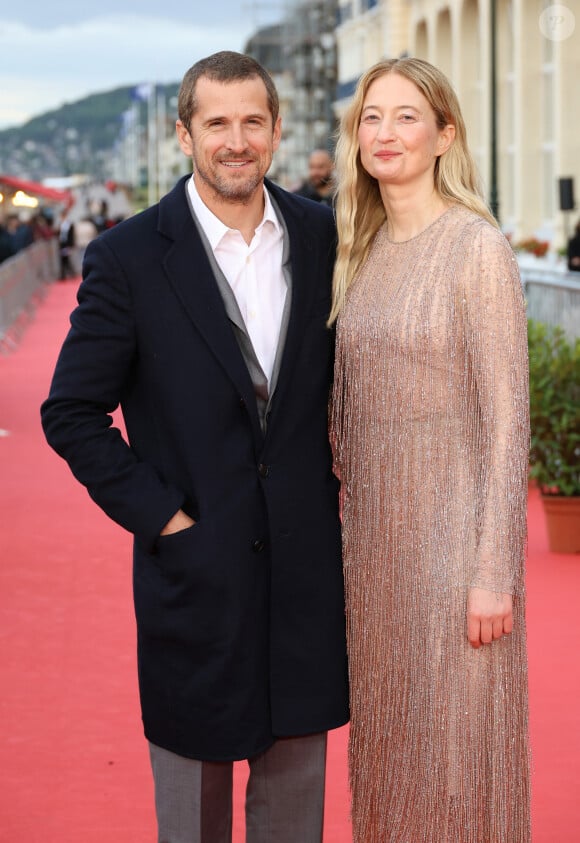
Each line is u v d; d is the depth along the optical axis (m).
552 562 8.27
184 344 3.59
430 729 3.66
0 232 33.22
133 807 4.88
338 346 3.77
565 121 29.70
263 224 3.70
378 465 3.71
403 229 3.77
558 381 8.50
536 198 32.81
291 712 3.70
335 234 3.88
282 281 3.72
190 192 3.70
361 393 3.72
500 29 35.38
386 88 3.71
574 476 8.43
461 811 3.66
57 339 24.66
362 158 3.76
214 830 3.75
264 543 3.64
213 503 3.58
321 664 3.74
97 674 6.35
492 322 3.54
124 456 3.61
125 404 3.73
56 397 3.61
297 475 3.68
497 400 3.54
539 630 6.88
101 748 5.44
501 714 3.64
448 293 3.59
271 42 73.06
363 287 3.76
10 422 14.70
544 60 32.31
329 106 71.12
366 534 3.75
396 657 3.72
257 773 3.82
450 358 3.60
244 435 3.62
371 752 3.81
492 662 3.62
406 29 46.66
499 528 3.51
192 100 3.59
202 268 3.61
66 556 8.78
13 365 20.39
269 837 3.81
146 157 165.25
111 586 8.00
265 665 3.67
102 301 3.60
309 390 3.72
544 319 14.23
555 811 4.79
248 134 3.57
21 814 4.83
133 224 3.66
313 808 3.81
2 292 23.75
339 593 3.78
